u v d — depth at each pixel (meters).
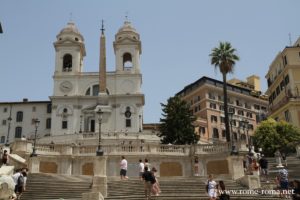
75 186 23.19
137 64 84.00
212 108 93.62
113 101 80.81
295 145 48.53
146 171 18.95
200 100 95.25
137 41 85.25
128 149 38.66
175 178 27.05
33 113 87.25
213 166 37.53
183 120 55.47
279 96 65.88
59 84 82.06
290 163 36.84
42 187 22.52
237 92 100.31
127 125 79.06
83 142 61.34
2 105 87.94
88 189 22.50
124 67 85.12
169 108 56.56
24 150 36.22
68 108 79.75
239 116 96.88
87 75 83.12
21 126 86.50
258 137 51.47
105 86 80.75
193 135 55.03
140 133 64.94
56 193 21.62
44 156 37.09
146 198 18.77
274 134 50.41
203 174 37.62
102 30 85.19
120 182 23.66
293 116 56.59
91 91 82.38
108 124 77.12
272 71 70.25
